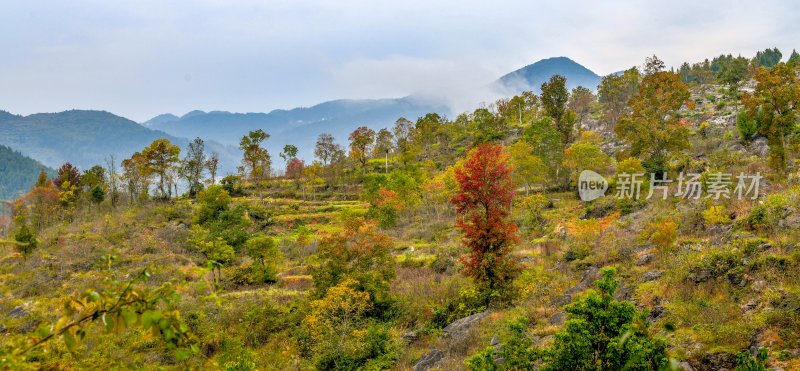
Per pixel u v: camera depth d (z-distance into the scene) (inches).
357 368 832.9
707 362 522.6
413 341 928.9
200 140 3348.9
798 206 887.7
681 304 661.9
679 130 1833.2
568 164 2395.4
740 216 1027.9
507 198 1091.3
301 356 931.3
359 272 1111.6
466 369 665.0
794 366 468.8
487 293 1041.5
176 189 3107.8
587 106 4252.0
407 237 2030.0
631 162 1835.6
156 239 2027.6
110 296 144.3
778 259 685.9
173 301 147.3
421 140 3892.7
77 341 145.2
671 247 940.6
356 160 4020.7
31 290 1298.0
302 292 1298.0
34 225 2400.3
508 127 3821.4
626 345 325.4
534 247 1466.5
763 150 1764.3
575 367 348.8
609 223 1489.9
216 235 1660.9
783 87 1610.5
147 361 682.2
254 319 1060.5
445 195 2176.4
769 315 559.8
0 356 144.4
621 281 864.9
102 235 2069.4
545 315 827.4
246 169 3654.0
